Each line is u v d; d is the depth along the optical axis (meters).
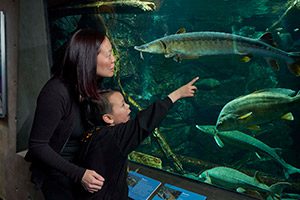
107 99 1.20
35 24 2.59
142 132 1.05
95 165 1.09
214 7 3.22
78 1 2.85
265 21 2.88
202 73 3.65
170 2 3.57
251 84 3.12
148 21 3.81
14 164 2.65
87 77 1.09
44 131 1.08
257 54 2.08
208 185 2.14
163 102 1.11
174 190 1.99
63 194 1.23
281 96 1.90
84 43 1.08
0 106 2.70
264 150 2.38
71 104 1.14
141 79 4.05
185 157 3.28
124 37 3.71
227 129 2.27
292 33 2.37
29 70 2.57
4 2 2.46
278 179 2.15
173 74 3.93
